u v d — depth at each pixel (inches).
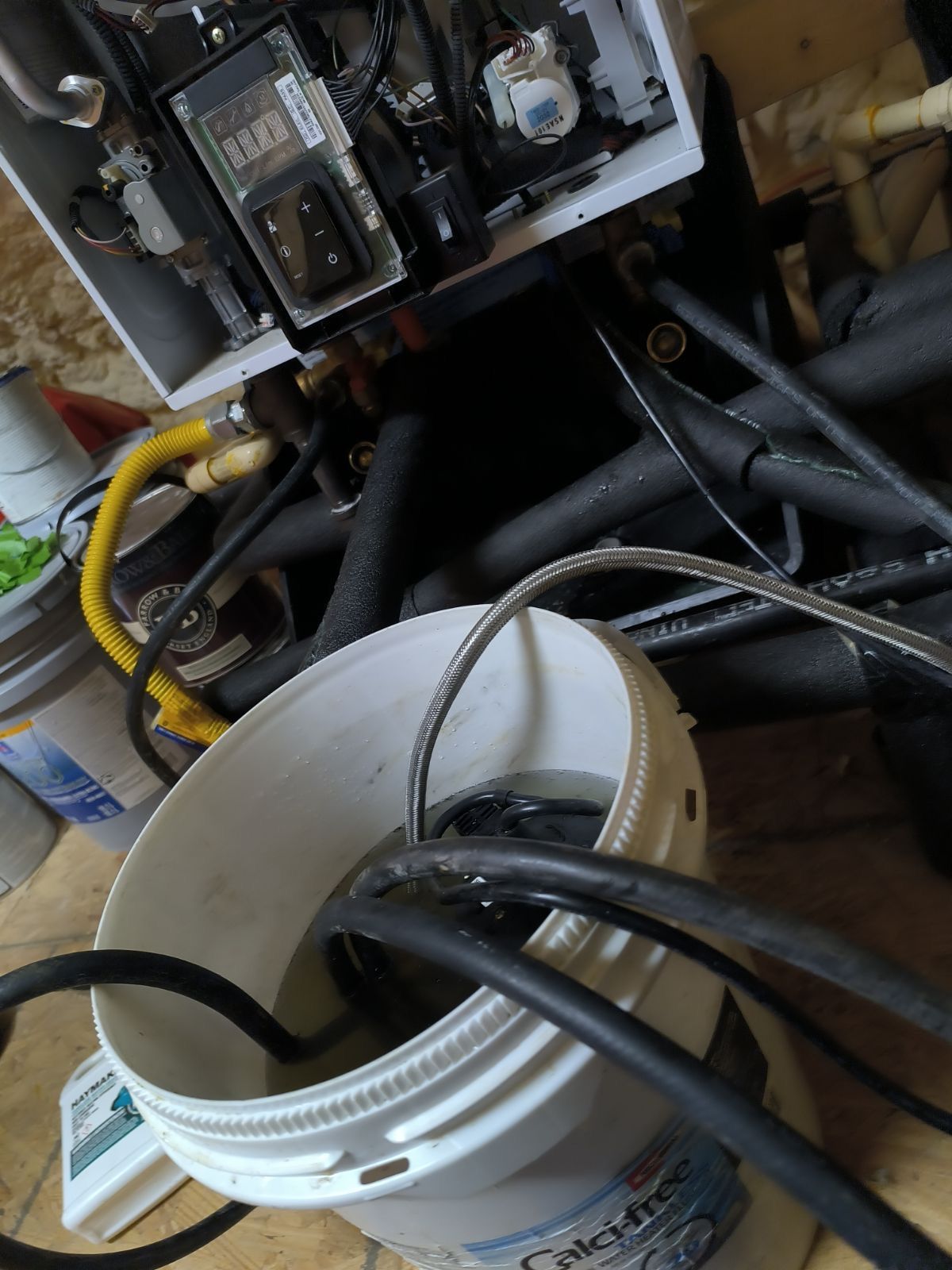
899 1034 22.7
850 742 30.1
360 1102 13.6
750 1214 17.9
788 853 28.0
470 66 31.5
